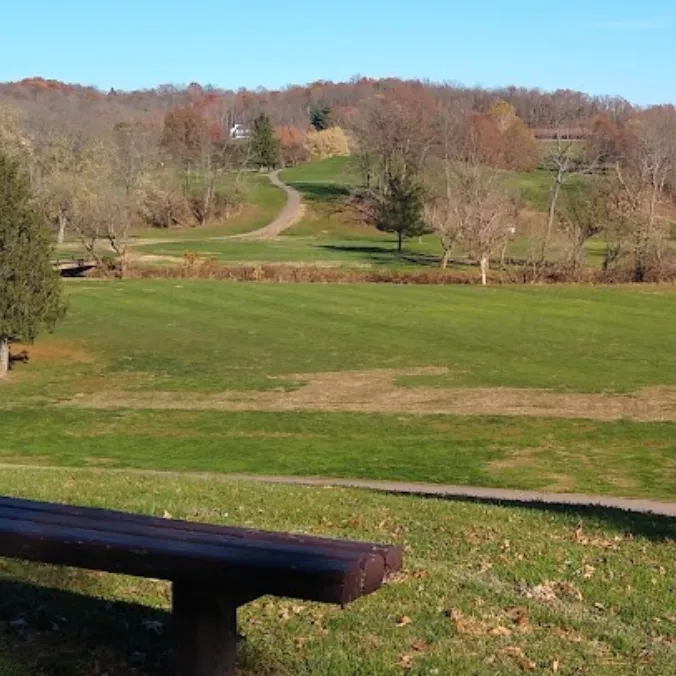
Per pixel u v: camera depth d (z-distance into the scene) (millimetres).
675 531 12125
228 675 5195
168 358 41781
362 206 112750
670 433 29141
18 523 5469
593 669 6637
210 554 4875
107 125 111688
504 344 44438
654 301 56938
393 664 6449
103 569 5109
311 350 43375
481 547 10367
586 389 35750
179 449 27047
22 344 43156
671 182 82062
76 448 27250
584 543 11008
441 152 113188
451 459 25688
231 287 60062
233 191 115000
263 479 21031
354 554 4859
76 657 6207
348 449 26953
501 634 7199
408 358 41719
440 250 86500
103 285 60625
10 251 37031
